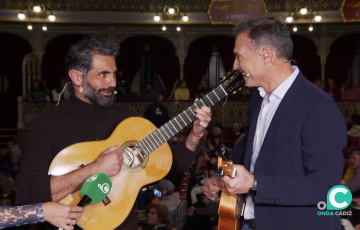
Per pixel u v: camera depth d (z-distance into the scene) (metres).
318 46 16.52
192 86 17.94
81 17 15.84
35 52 15.94
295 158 2.30
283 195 2.19
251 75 2.43
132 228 2.70
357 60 17.77
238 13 15.15
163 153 2.70
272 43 2.32
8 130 14.33
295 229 2.34
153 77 18.34
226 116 14.52
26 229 4.45
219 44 18.17
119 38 16.42
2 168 5.75
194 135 2.79
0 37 16.52
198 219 5.00
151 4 16.12
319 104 2.27
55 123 2.56
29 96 14.19
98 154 2.55
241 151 2.92
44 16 15.34
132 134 2.66
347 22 15.80
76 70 2.60
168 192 5.21
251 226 2.70
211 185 2.76
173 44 16.66
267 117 2.51
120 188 2.58
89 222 2.50
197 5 16.14
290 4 15.94
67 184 2.37
